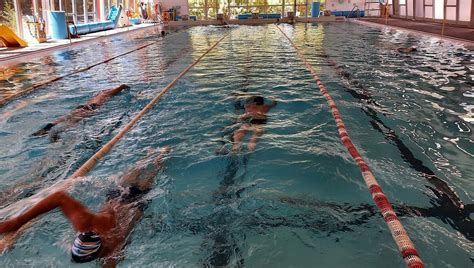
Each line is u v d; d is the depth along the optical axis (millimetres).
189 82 5266
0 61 7203
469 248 1697
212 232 1853
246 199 2150
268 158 2703
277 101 4172
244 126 3383
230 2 20719
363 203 2080
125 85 4980
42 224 1828
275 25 16312
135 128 3396
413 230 1826
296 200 2129
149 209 2049
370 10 19531
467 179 2344
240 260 1660
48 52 8625
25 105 4211
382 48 8477
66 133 3303
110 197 2164
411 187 2252
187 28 15828
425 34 10438
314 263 1631
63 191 2018
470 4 11750
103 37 11984
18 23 10109
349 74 5645
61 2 12414
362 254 1675
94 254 1662
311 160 2646
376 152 2791
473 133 3131
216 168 2562
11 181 2428
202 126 3414
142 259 1673
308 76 5531
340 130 3236
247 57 7535
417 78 5273
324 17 17594
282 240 1780
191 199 2158
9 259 1664
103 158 2762
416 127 3312
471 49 7797
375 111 3787
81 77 5816
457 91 4516
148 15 20531
